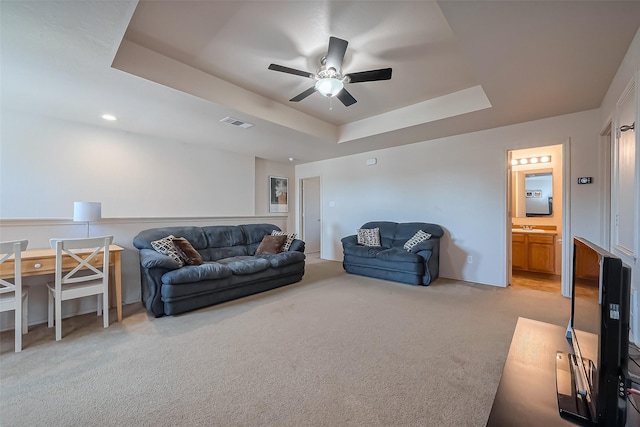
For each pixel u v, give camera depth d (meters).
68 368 1.90
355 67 2.72
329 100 3.57
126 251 3.44
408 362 1.96
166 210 4.34
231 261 3.72
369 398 1.59
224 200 5.12
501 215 3.92
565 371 1.08
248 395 1.62
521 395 0.96
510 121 3.63
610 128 2.85
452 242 4.37
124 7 1.59
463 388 1.67
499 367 1.89
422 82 3.08
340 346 2.19
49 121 3.33
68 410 1.50
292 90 3.25
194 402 1.56
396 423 1.40
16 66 2.17
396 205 5.03
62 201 3.42
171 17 2.02
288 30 2.18
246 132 3.98
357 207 5.62
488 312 2.90
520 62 2.21
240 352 2.11
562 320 2.68
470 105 3.28
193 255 3.39
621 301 0.79
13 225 2.78
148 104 2.93
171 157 4.40
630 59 2.00
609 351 0.80
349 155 5.73
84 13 1.62
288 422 1.41
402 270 4.06
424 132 4.10
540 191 4.99
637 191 1.85
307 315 2.84
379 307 3.06
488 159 4.00
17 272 2.18
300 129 3.94
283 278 3.94
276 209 6.39
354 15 2.01
